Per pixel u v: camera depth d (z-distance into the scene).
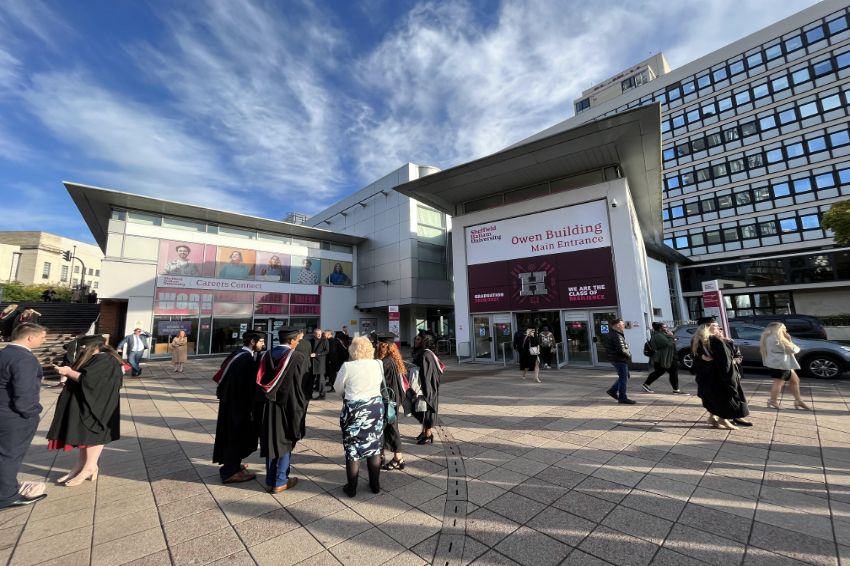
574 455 4.30
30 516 3.08
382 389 3.70
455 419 6.20
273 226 21.84
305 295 23.30
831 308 23.47
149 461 4.46
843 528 2.62
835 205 15.17
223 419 3.79
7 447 3.22
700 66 35.06
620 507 3.05
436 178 14.21
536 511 3.03
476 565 2.34
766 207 30.11
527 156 12.54
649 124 10.62
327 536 2.72
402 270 23.64
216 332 19.31
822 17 28.53
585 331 12.67
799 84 29.19
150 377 12.29
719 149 33.12
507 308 14.34
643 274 15.53
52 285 46.84
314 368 8.40
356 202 27.59
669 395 7.42
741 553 2.37
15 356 3.26
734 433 4.91
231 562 2.41
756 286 25.69
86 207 17.34
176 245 18.52
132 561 2.44
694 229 34.06
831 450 4.17
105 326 16.83
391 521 2.93
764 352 6.35
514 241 14.37
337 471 4.06
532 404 7.12
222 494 3.49
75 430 3.66
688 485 3.41
